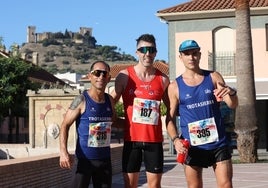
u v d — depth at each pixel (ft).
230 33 99.14
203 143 22.95
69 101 76.79
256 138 73.15
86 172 23.47
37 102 77.97
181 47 23.50
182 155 22.67
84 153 23.48
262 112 101.35
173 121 24.12
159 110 24.39
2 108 120.47
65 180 41.96
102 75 23.30
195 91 23.12
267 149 100.68
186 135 23.34
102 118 23.62
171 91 23.80
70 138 70.79
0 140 160.04
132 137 24.17
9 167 31.94
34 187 35.88
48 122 77.51
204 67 100.01
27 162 34.73
